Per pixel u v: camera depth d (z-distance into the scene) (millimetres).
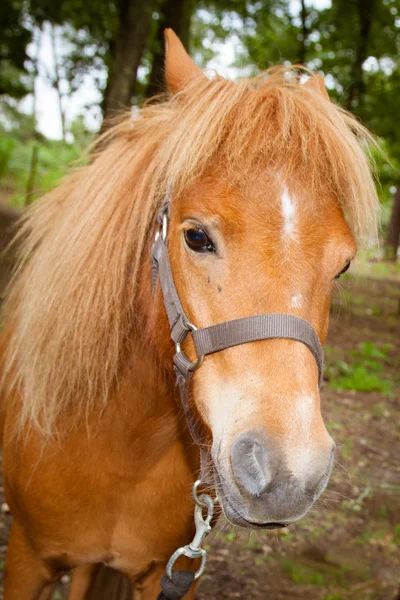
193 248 1541
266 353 1424
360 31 12969
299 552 3600
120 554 1996
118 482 1899
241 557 3482
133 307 1862
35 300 1911
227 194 1504
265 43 13188
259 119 1594
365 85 13148
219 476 1438
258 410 1372
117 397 1863
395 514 4152
